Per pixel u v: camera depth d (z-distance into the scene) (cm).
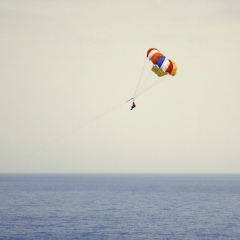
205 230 14625
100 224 15750
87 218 17438
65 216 18100
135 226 15350
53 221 16462
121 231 14238
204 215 18800
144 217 17912
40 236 13212
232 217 18125
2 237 13012
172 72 10856
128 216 18238
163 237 13275
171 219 17325
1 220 16662
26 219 17000
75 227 14988
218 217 18100
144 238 13062
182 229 14788
